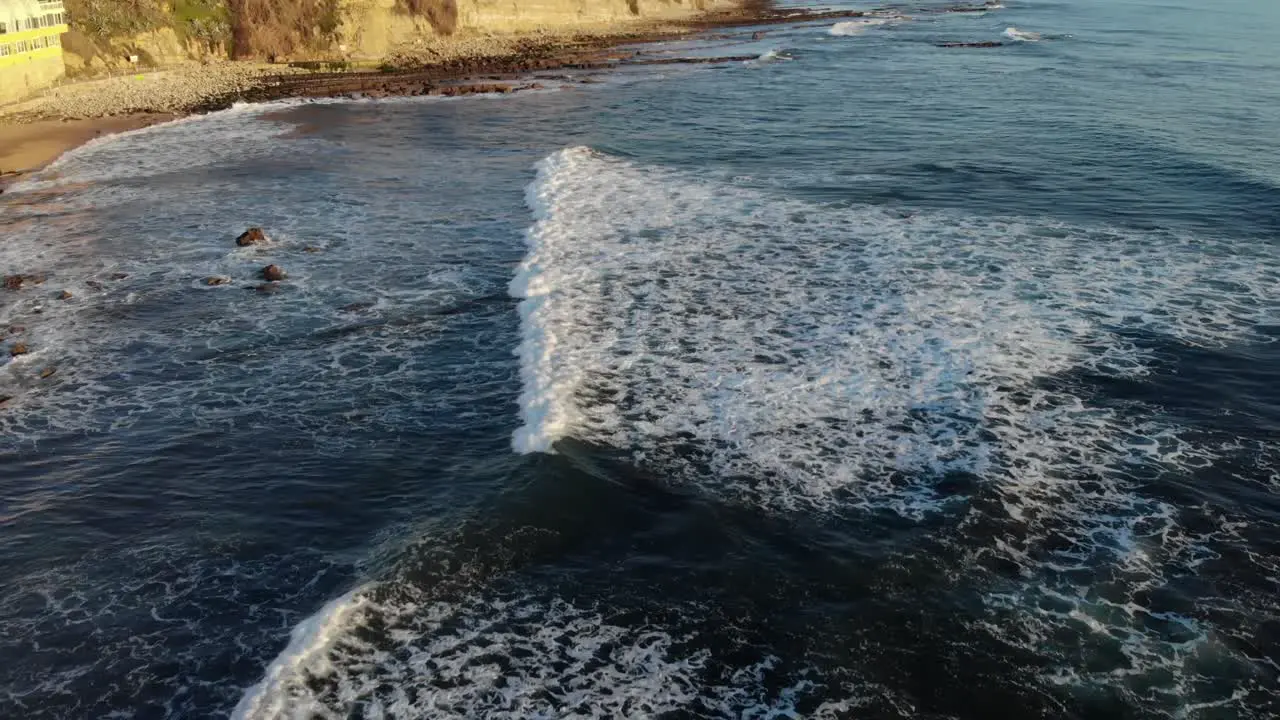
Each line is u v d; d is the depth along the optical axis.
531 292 17.80
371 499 11.45
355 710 8.08
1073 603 9.34
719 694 8.29
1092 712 8.00
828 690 8.30
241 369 15.24
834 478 11.61
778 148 31.38
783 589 9.66
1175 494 11.20
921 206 23.50
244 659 8.80
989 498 11.10
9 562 10.40
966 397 13.48
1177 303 16.91
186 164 30.41
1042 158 28.97
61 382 14.92
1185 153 29.08
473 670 8.56
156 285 19.06
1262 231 21.03
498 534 10.56
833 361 14.68
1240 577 9.70
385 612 9.30
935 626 9.08
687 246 20.34
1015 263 19.05
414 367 15.16
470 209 24.23
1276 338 15.38
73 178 28.53
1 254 21.28
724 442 12.46
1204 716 7.93
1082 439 12.42
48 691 8.46
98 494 11.73
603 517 10.91
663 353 15.09
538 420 12.99
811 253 19.81
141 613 9.49
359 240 21.75
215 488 11.81
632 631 9.10
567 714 8.05
